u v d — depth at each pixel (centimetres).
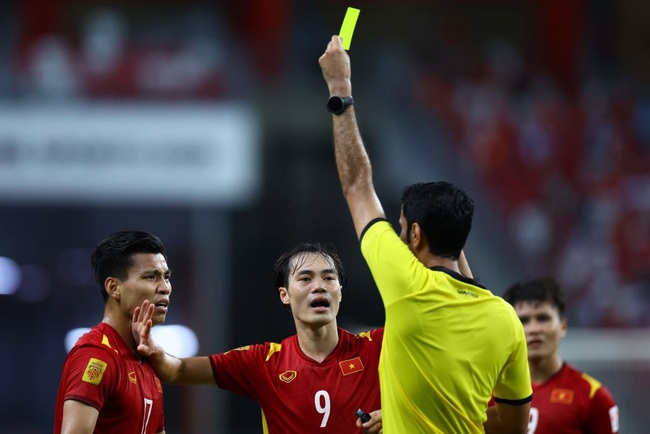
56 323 6253
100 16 7250
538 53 7706
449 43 7644
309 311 1509
